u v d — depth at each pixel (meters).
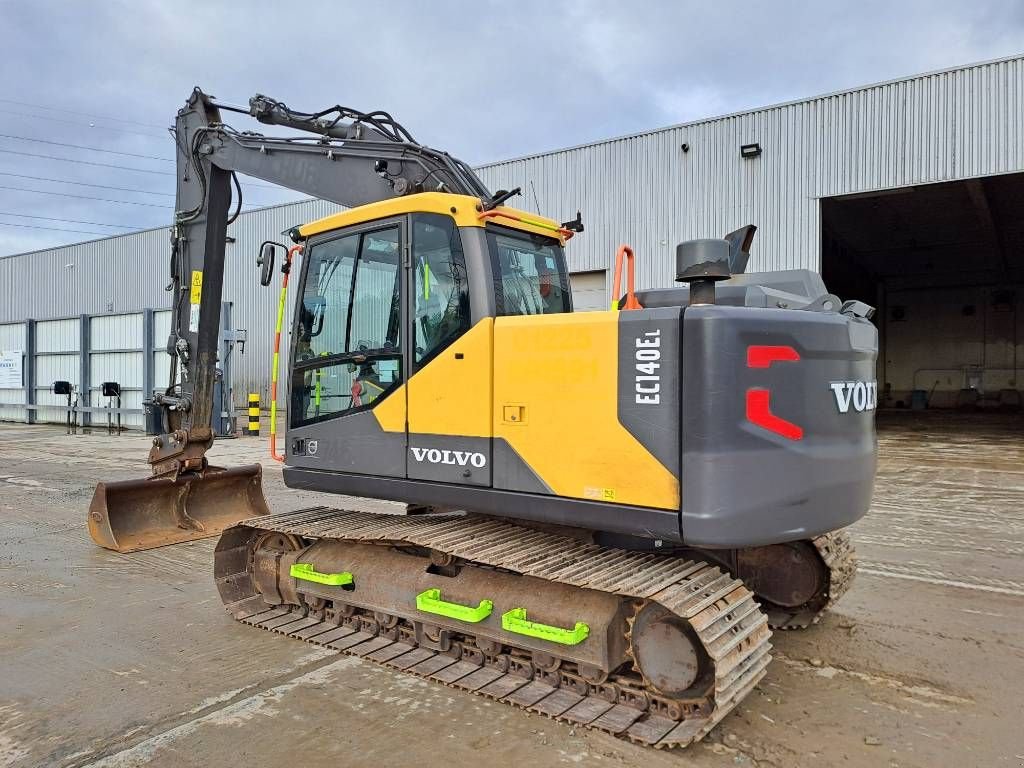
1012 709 3.42
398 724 3.26
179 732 3.19
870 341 3.55
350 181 5.09
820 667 3.90
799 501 3.08
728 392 2.94
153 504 6.64
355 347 4.19
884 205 17.72
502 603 3.63
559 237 4.52
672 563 3.51
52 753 3.01
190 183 6.37
